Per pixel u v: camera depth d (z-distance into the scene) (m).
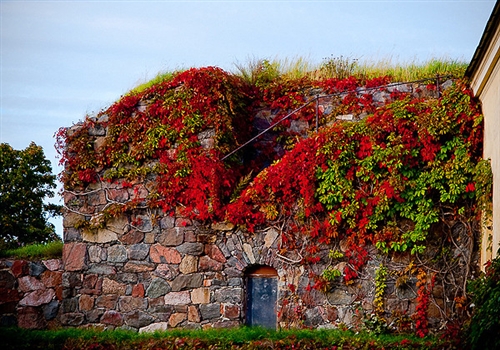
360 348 12.80
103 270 15.61
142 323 15.30
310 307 14.41
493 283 11.34
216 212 15.11
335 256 14.33
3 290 15.61
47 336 13.97
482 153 13.90
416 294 13.99
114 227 15.66
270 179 14.76
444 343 12.70
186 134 15.50
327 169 14.38
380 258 14.19
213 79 15.66
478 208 13.79
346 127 14.45
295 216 14.65
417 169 14.12
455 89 14.19
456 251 13.94
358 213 14.23
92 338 13.79
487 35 11.99
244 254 14.95
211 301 15.03
